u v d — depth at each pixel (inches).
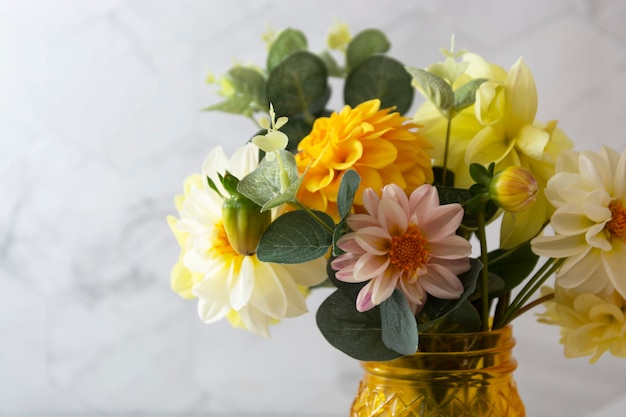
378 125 25.2
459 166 26.8
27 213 49.9
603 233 24.5
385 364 26.6
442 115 26.5
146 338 49.3
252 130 48.4
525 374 45.8
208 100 48.6
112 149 49.3
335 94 45.5
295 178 23.4
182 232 27.2
